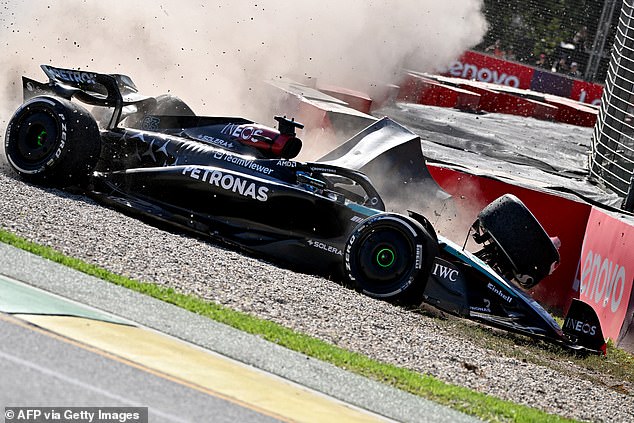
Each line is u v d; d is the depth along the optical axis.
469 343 32.97
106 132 40.88
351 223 37.66
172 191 38.56
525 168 61.53
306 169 38.22
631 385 33.78
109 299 26.53
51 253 29.27
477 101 92.75
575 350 36.25
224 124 40.44
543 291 48.44
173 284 30.09
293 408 21.86
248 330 27.09
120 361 21.95
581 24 112.50
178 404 20.20
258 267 34.97
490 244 39.19
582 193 55.03
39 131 38.88
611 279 43.16
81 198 38.69
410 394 25.22
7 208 33.69
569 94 112.25
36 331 22.41
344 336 29.61
